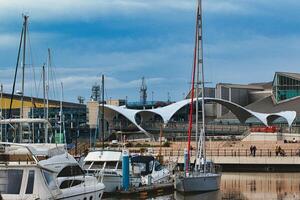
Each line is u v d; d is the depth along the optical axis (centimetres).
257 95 16450
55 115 8662
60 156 2658
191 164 5656
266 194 4288
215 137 9606
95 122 10425
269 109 14412
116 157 4244
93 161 4247
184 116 12725
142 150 6681
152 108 12769
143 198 3978
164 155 6562
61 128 6950
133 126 11406
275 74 14688
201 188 4234
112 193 3947
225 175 5875
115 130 11125
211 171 4562
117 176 3966
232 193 4334
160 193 4228
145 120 11725
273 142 8250
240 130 11725
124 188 3978
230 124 12631
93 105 10650
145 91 14688
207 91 15312
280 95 14600
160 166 4697
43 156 2577
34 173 2344
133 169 4303
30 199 2306
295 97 14375
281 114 12769
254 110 14438
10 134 5612
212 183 4300
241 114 13188
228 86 16088
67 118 10131
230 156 6406
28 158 2511
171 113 11681
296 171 6275
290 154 6562
